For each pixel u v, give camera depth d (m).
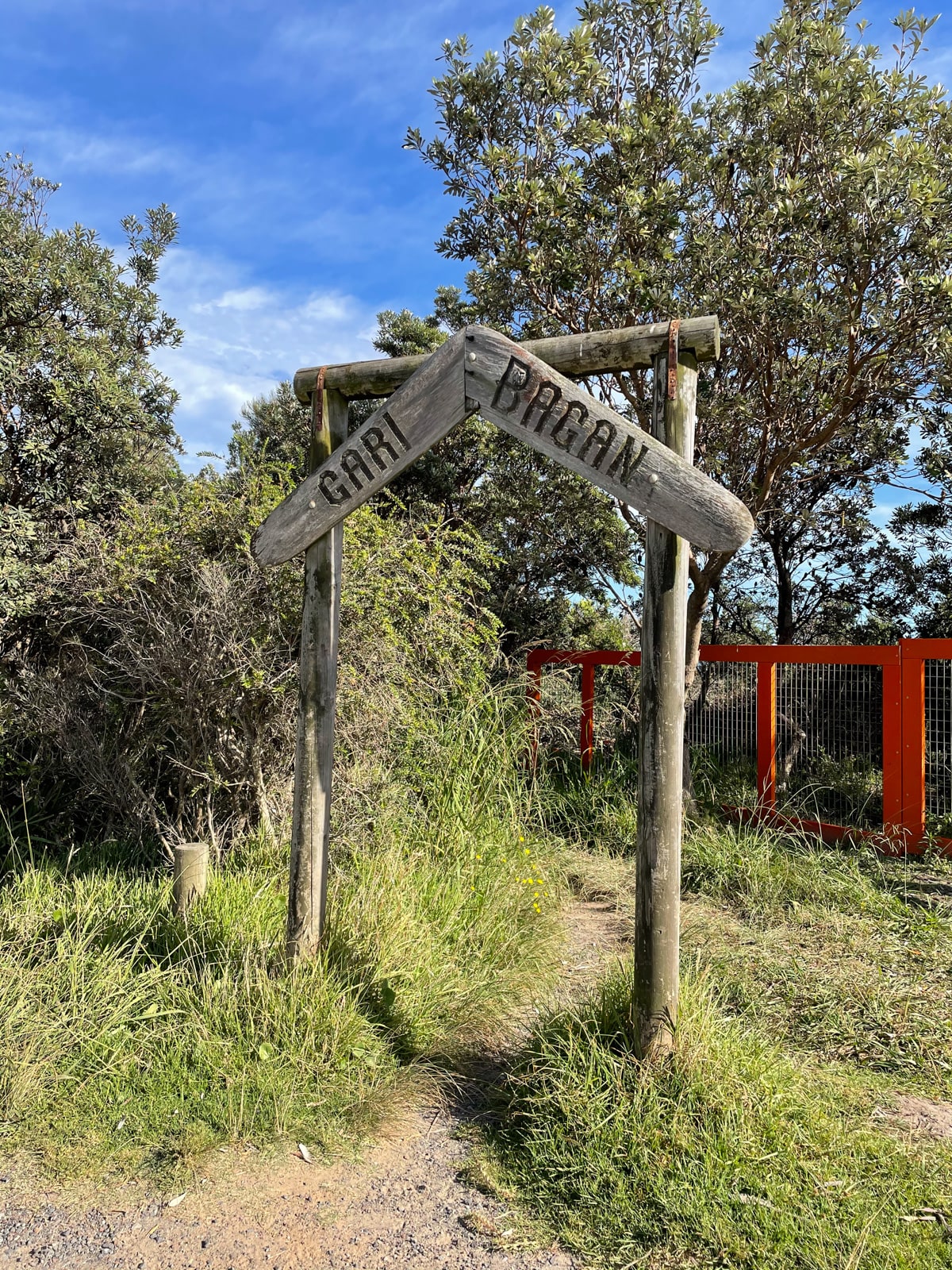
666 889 2.87
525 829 6.08
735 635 11.78
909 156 5.92
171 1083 3.00
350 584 5.21
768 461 7.59
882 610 10.68
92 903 4.20
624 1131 2.62
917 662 6.36
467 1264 2.27
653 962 2.87
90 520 6.72
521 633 10.87
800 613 11.03
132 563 5.23
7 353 6.69
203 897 4.07
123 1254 2.31
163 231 9.28
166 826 5.44
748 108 6.89
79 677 5.74
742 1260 2.21
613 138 6.79
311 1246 2.34
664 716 2.86
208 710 5.18
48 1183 2.58
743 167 7.00
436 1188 2.60
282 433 13.52
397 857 4.61
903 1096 3.09
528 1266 2.26
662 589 2.85
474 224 7.47
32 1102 2.86
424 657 6.28
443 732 6.07
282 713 5.15
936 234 5.92
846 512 10.44
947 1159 2.66
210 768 5.16
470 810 5.36
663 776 2.86
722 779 7.50
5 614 5.87
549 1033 3.13
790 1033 3.55
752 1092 2.76
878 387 6.81
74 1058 3.07
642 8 6.97
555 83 6.82
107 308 7.87
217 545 5.38
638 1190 2.46
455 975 3.81
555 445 2.95
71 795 5.88
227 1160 2.70
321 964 3.44
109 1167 2.65
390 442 3.21
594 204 6.93
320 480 3.34
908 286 6.04
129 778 5.41
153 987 3.47
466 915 4.34
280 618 5.13
